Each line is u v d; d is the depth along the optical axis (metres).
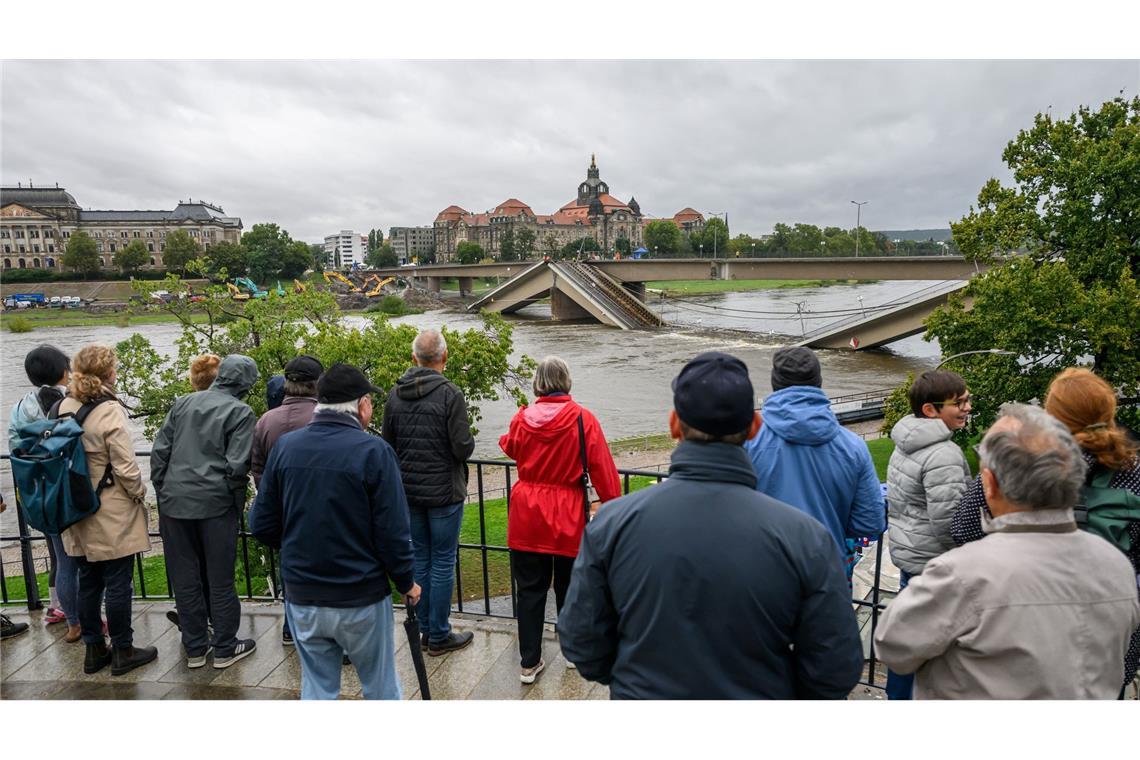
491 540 13.59
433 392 4.33
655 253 190.00
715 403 2.04
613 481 3.97
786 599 1.98
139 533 4.33
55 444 3.98
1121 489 2.61
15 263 154.88
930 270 58.84
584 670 2.28
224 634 4.42
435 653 4.53
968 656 2.04
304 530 3.22
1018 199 20.73
